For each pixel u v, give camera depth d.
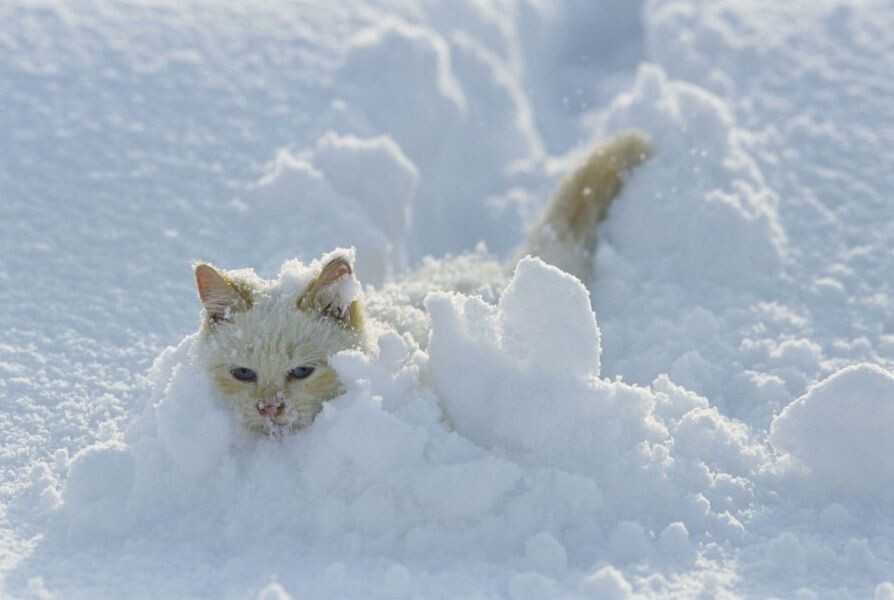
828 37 8.50
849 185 6.86
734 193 6.47
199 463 3.87
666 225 6.29
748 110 7.78
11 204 6.30
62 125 6.98
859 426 4.03
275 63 8.02
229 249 6.25
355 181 6.77
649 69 7.38
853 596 3.42
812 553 3.62
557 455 3.91
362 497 3.72
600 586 3.33
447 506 3.68
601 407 3.96
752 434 4.61
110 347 5.31
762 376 5.16
